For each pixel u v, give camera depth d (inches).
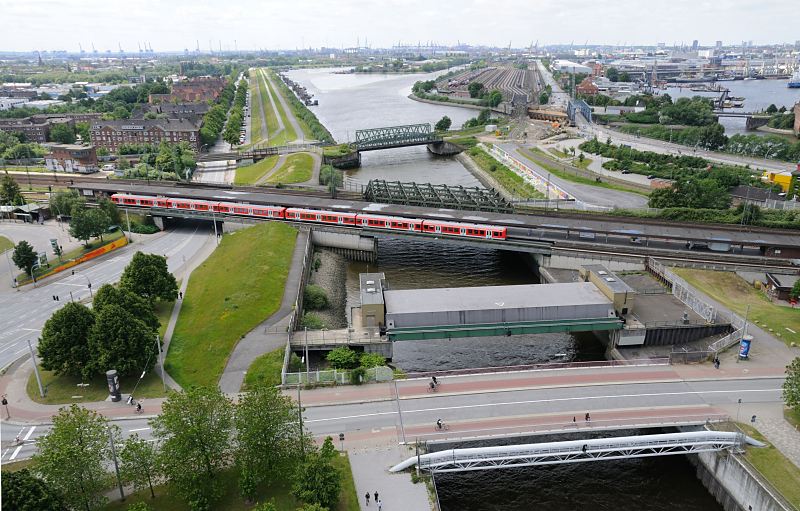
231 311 5019.7
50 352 4065.0
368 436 3464.6
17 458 3378.4
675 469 3599.9
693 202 7524.6
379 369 4035.4
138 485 2970.0
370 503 2987.2
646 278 5595.5
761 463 3169.3
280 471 3016.7
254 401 3009.4
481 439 3378.4
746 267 5639.8
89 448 2913.4
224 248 6919.3
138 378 4175.7
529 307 4645.7
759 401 3740.2
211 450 2970.0
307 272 6097.4
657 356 4525.1
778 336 4527.6
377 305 4628.4
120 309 4146.2
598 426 3452.3
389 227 6815.9
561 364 4217.5
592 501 3329.2
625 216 7037.4
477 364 4694.9
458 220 6732.3
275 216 7391.7
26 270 6082.7
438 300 4849.9
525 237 6323.8
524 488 3435.0
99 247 6904.5
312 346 4512.8
